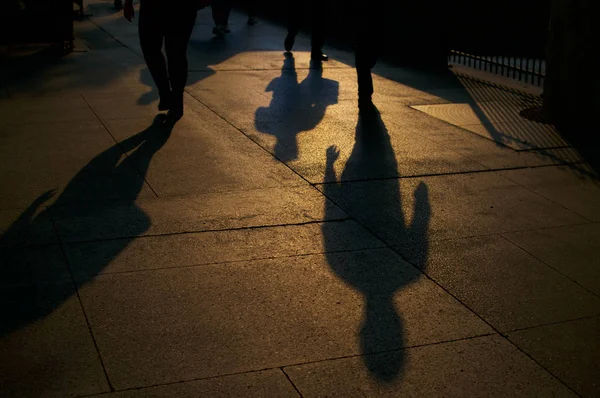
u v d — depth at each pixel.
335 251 4.82
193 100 8.75
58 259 4.57
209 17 16.33
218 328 3.85
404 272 4.56
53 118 7.76
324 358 3.62
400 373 3.52
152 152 6.72
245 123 7.79
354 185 6.04
